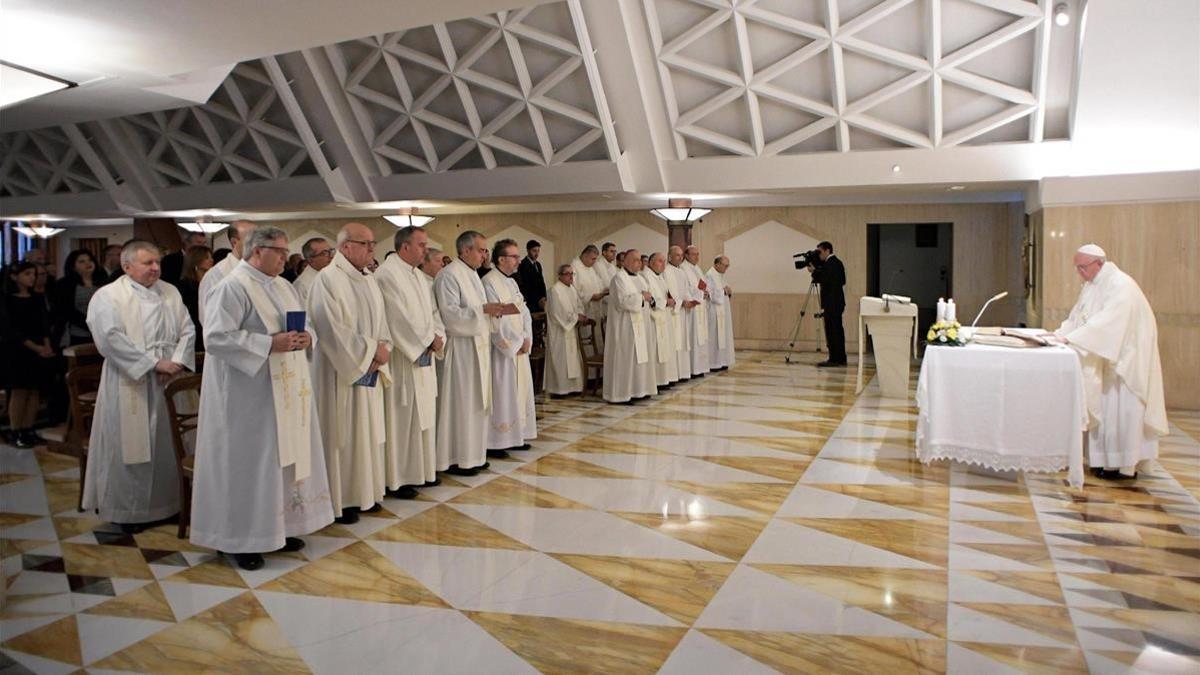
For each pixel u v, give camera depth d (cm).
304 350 375
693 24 923
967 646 290
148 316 420
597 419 724
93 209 1490
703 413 755
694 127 1020
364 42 1020
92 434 422
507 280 578
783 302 1365
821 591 341
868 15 847
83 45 388
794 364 1151
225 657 282
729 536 411
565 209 1407
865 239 1313
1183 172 792
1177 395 809
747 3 874
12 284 606
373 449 438
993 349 507
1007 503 471
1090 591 340
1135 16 706
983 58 859
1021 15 800
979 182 955
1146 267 817
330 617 314
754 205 1338
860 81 926
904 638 297
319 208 1367
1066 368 492
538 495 482
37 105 540
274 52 408
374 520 432
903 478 525
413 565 368
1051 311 866
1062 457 495
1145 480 525
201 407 365
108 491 412
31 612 318
